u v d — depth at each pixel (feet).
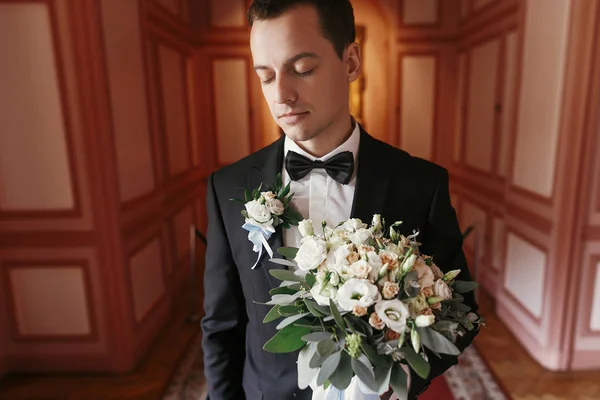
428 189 2.72
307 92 2.26
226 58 13.35
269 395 2.77
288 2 2.15
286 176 2.89
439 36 13.08
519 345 8.52
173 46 11.14
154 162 9.33
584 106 6.74
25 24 6.57
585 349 7.64
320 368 1.89
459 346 2.53
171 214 10.78
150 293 8.84
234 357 3.14
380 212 2.64
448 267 2.79
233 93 13.56
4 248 7.40
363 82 13.43
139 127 8.52
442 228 2.76
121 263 7.53
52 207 7.23
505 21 9.62
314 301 2.08
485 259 10.84
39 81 6.75
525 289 8.45
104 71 6.99
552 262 7.50
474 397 6.93
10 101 6.84
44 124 6.90
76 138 6.95
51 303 7.67
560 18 7.11
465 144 12.48
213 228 3.02
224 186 2.97
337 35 2.28
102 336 7.77
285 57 2.19
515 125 8.80
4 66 6.72
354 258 2.05
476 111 11.55
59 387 7.48
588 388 7.20
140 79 8.64
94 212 7.25
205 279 3.09
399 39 13.15
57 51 6.64
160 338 8.98
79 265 7.48
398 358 1.90
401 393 1.88
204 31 13.19
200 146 13.62
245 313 3.14
